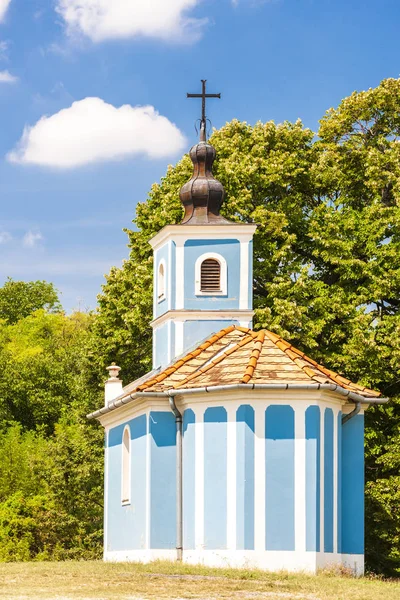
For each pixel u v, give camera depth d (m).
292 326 49.22
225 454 32.72
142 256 55.50
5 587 26.64
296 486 32.16
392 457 46.25
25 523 58.25
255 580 28.67
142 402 35.16
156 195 56.31
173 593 25.48
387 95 54.03
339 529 33.59
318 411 32.66
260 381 32.50
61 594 25.05
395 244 49.66
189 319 38.94
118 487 37.97
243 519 31.97
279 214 50.94
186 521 33.53
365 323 48.22
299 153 54.91
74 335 98.56
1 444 71.75
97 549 58.34
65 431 66.25
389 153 51.81
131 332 53.53
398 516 46.16
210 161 40.78
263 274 51.28
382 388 49.03
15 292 109.25
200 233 39.41
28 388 83.94
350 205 54.03
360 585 28.33
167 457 34.66
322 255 50.66
